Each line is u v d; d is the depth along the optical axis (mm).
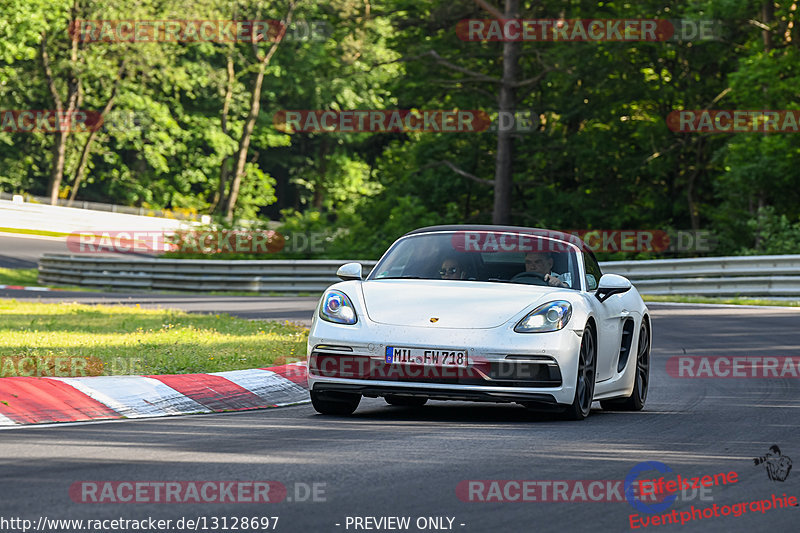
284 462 19625
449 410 29797
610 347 30141
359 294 28156
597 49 118625
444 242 30828
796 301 78625
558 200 136625
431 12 128125
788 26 115000
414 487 17453
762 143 107125
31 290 98500
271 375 34031
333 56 134250
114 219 195250
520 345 26281
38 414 25812
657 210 137875
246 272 104438
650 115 135250
